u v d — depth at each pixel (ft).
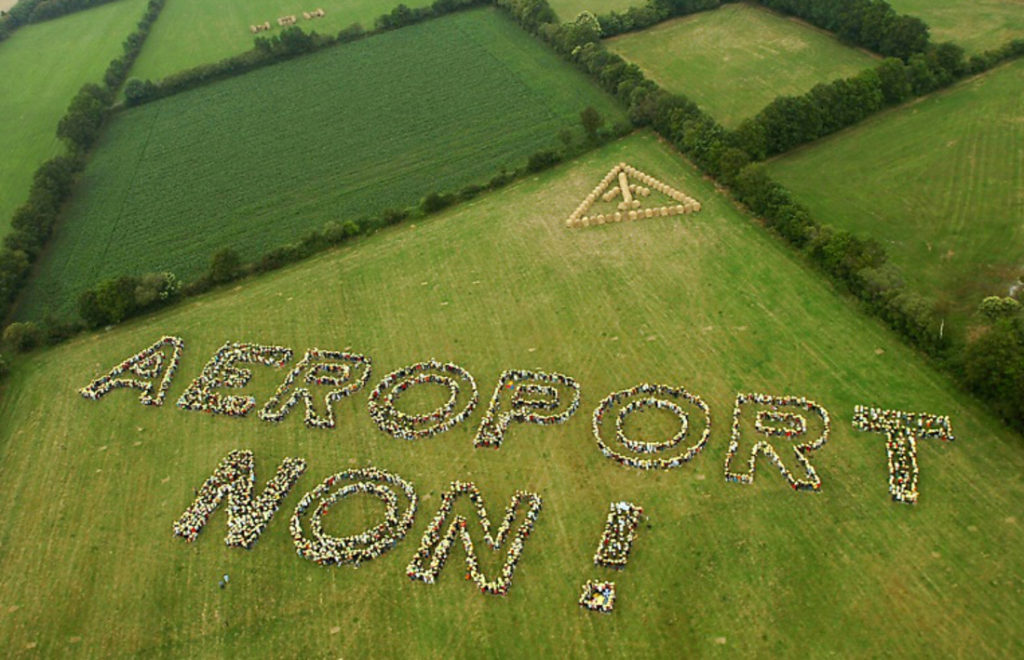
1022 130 498.28
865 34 597.11
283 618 292.40
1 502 353.31
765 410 346.13
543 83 642.22
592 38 654.53
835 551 289.33
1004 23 620.49
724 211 469.98
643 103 554.05
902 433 326.24
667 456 333.21
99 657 288.92
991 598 269.03
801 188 477.36
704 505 311.68
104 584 313.32
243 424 376.27
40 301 476.54
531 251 461.37
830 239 410.11
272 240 505.25
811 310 393.09
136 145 636.48
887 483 310.45
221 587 305.73
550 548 304.09
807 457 323.57
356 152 588.91
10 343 444.55
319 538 315.58
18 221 518.37
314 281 463.01
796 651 262.47
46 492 355.56
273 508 330.75
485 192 522.06
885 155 495.82
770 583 281.95
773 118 499.92
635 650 268.62
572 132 567.18
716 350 379.35
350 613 290.97
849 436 329.72
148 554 322.14
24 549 331.36
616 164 526.98
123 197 570.05
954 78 558.97
